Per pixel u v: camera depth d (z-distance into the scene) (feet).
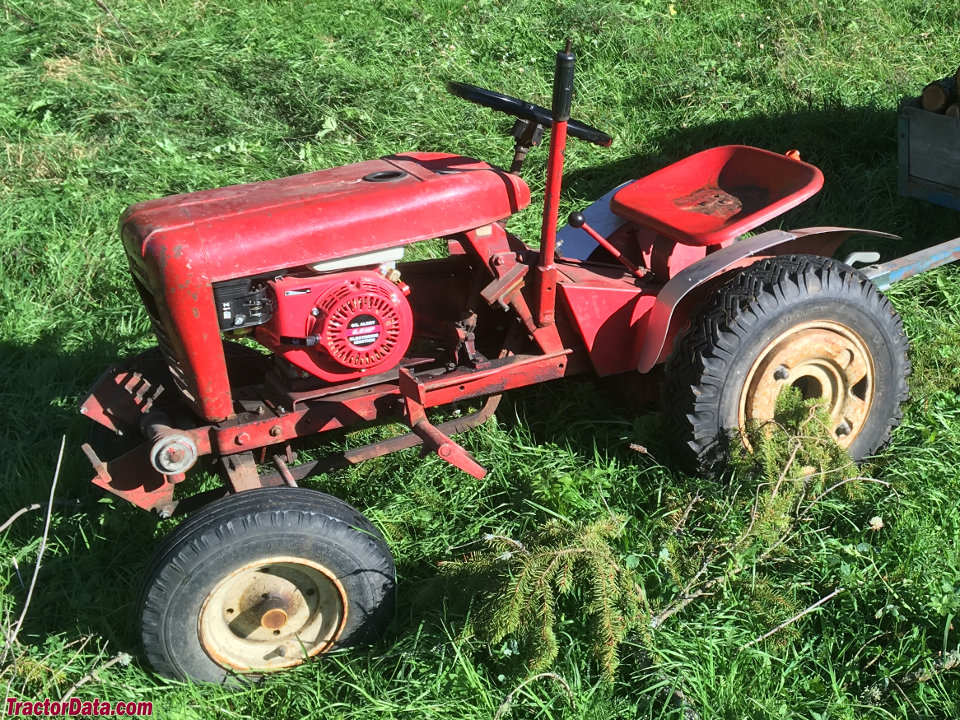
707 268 11.08
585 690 9.27
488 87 22.86
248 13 25.67
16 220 17.74
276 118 21.77
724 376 11.00
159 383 11.68
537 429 13.32
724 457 11.39
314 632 9.92
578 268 12.38
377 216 10.06
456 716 9.07
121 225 9.91
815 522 11.31
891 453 12.46
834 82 23.20
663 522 10.97
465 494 12.01
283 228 9.71
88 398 11.22
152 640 9.24
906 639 9.78
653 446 12.48
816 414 11.37
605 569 9.43
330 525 9.36
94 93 21.68
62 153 19.86
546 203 10.47
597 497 11.49
